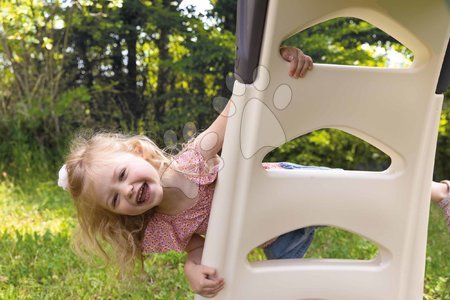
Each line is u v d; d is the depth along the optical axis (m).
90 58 5.69
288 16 1.42
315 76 1.49
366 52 5.29
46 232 3.33
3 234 3.35
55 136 5.57
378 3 1.45
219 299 1.58
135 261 2.01
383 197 1.61
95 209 1.90
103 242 2.05
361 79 1.52
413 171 1.60
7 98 5.64
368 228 1.62
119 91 5.60
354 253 3.18
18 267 2.83
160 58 5.54
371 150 5.50
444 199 1.88
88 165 1.83
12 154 5.43
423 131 1.57
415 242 1.63
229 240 1.55
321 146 5.38
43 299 2.47
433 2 1.46
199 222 1.84
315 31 5.37
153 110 5.56
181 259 3.04
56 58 5.59
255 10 1.41
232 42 5.13
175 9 5.28
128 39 5.53
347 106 1.52
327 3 1.43
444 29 1.49
